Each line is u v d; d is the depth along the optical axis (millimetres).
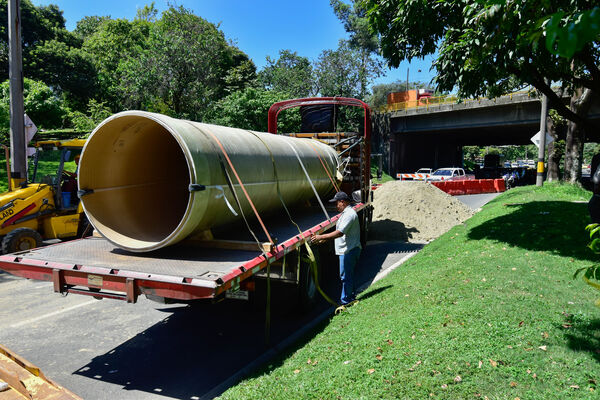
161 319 5684
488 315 4250
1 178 17250
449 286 5305
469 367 3340
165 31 27344
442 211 12961
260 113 24953
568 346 3598
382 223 12109
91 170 4723
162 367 4273
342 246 5457
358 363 3621
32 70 36375
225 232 5465
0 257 4449
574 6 4820
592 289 4938
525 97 30281
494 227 8945
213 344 4840
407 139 44375
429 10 7543
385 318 4613
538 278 5375
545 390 3002
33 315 5805
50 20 46250
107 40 40844
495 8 3299
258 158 5398
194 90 25625
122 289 3795
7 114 22234
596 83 7148
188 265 4059
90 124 23406
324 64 40438
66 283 4074
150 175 5652
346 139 9461
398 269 7227
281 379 3576
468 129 37500
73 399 1800
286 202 6605
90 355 4562
